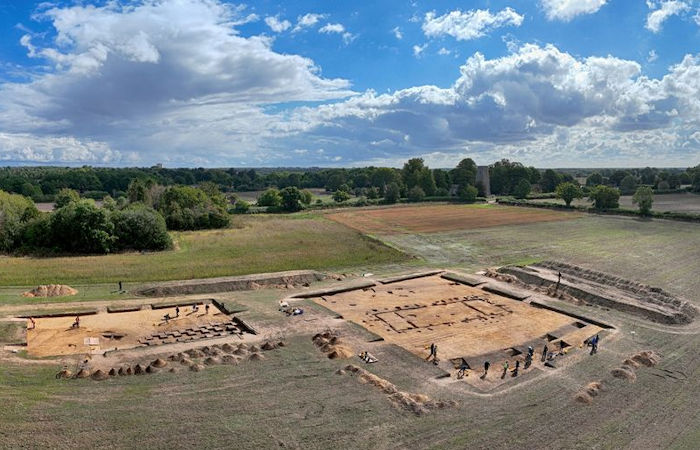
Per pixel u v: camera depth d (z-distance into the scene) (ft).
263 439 74.08
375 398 89.15
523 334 131.85
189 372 96.37
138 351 104.88
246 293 158.81
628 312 153.07
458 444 75.87
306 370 100.22
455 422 82.38
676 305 158.51
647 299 164.86
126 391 86.84
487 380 101.09
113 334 119.03
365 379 96.73
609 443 78.13
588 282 186.70
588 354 115.24
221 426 76.79
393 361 108.27
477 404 89.56
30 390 84.38
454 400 90.63
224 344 111.14
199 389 89.20
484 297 167.22
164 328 125.18
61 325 124.06
